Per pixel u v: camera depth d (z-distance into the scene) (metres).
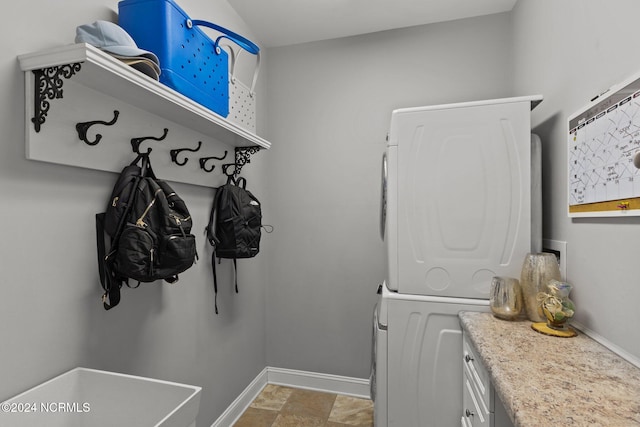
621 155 0.98
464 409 1.39
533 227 1.50
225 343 1.98
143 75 0.96
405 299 1.53
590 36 1.19
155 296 1.41
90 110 1.05
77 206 1.05
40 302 0.94
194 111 1.24
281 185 2.52
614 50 1.04
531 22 1.77
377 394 1.57
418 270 1.55
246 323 2.25
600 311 1.12
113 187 1.18
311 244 2.47
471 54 2.18
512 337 1.16
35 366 0.93
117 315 1.21
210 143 1.73
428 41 2.25
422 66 2.26
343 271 2.41
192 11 1.66
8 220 0.87
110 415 0.99
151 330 1.39
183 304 1.60
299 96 2.49
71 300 1.03
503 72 2.13
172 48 1.17
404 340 1.53
